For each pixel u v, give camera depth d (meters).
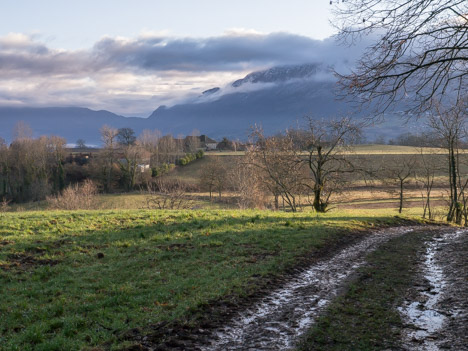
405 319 11.19
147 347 9.28
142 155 111.62
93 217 25.25
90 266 15.91
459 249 20.59
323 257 18.88
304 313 11.61
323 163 45.31
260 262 16.81
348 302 12.58
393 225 32.97
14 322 10.62
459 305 12.03
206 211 29.75
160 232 22.03
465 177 64.69
